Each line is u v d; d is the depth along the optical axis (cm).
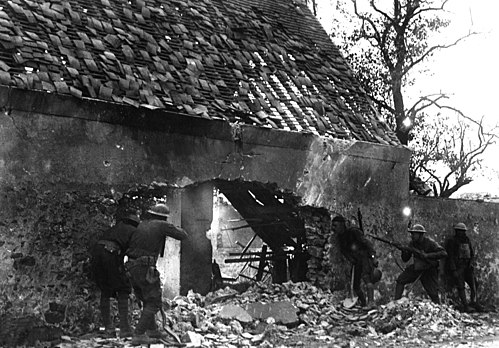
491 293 1484
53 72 854
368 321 1060
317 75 1359
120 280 807
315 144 1161
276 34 1382
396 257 1306
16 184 789
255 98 1141
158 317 852
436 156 2197
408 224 1338
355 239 1178
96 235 859
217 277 1370
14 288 779
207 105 1035
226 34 1254
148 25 1104
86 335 815
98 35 989
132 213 852
